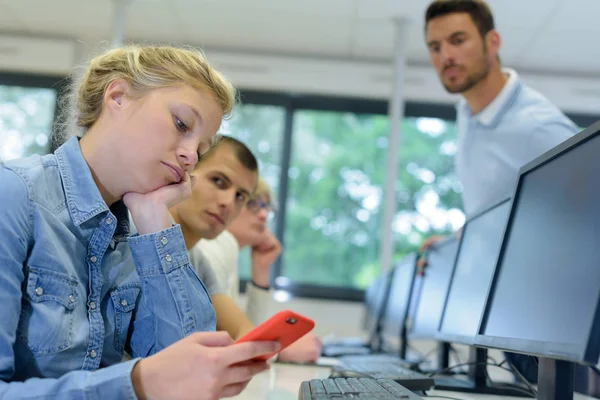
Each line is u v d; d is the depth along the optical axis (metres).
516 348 1.03
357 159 5.14
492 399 1.38
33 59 4.95
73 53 4.96
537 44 4.56
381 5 4.25
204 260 1.89
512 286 1.14
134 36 4.93
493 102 2.35
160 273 1.09
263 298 2.57
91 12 4.59
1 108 5.05
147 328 1.12
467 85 2.46
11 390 0.79
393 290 3.10
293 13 4.42
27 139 5.03
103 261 1.07
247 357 0.81
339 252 4.99
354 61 5.05
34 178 0.94
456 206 5.02
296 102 5.17
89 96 1.07
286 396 1.31
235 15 4.51
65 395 0.78
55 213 0.96
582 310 0.83
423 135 5.11
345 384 1.15
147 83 1.01
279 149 5.10
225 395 0.82
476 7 2.42
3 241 0.86
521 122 2.27
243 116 5.11
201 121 1.03
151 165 1.02
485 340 1.19
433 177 5.05
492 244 1.44
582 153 0.94
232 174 1.73
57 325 0.92
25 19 4.76
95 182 1.03
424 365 2.39
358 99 5.07
